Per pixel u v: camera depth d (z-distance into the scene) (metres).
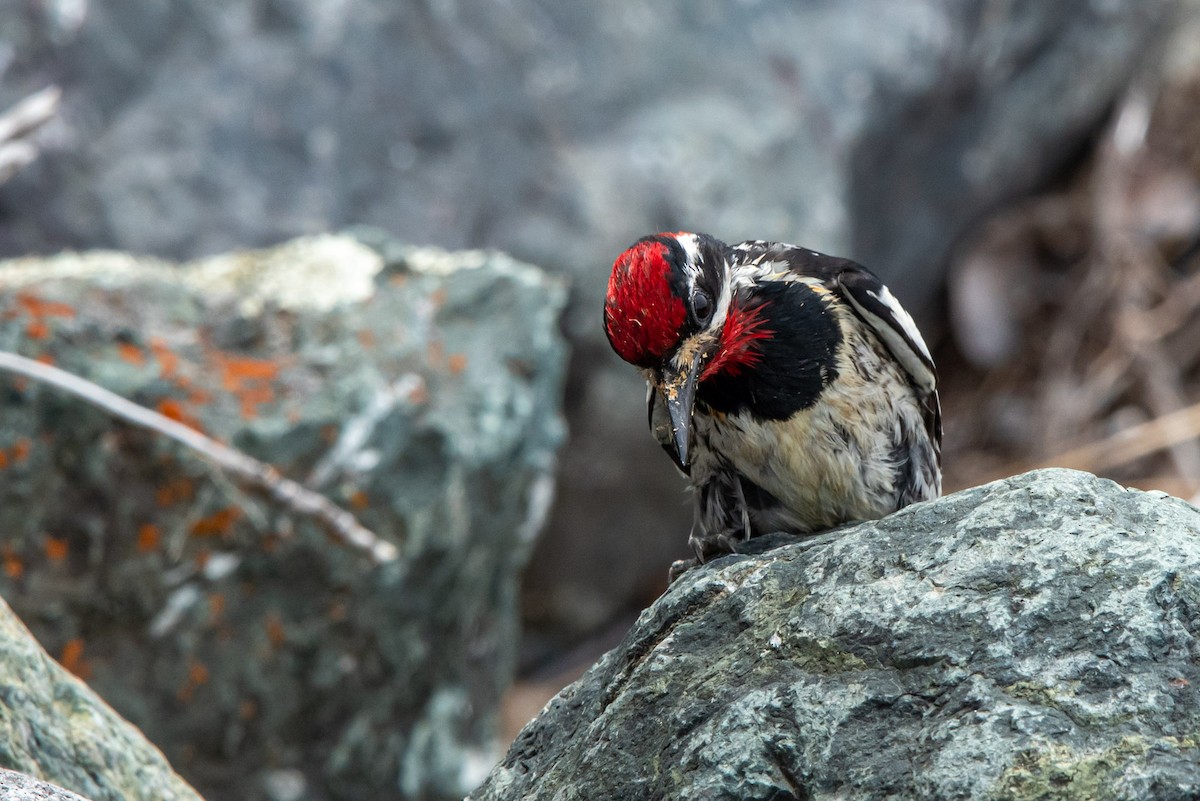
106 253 11.94
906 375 7.08
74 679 5.76
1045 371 17.38
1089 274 17.52
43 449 9.51
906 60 15.43
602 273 13.90
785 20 15.35
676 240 6.87
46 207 12.65
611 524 14.80
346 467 10.02
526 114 14.13
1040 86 16.70
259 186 13.26
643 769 4.67
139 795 5.59
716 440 7.10
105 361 9.77
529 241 13.81
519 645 15.07
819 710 4.45
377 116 13.75
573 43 14.52
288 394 10.12
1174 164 17.75
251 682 9.95
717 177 14.25
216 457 8.69
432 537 10.29
